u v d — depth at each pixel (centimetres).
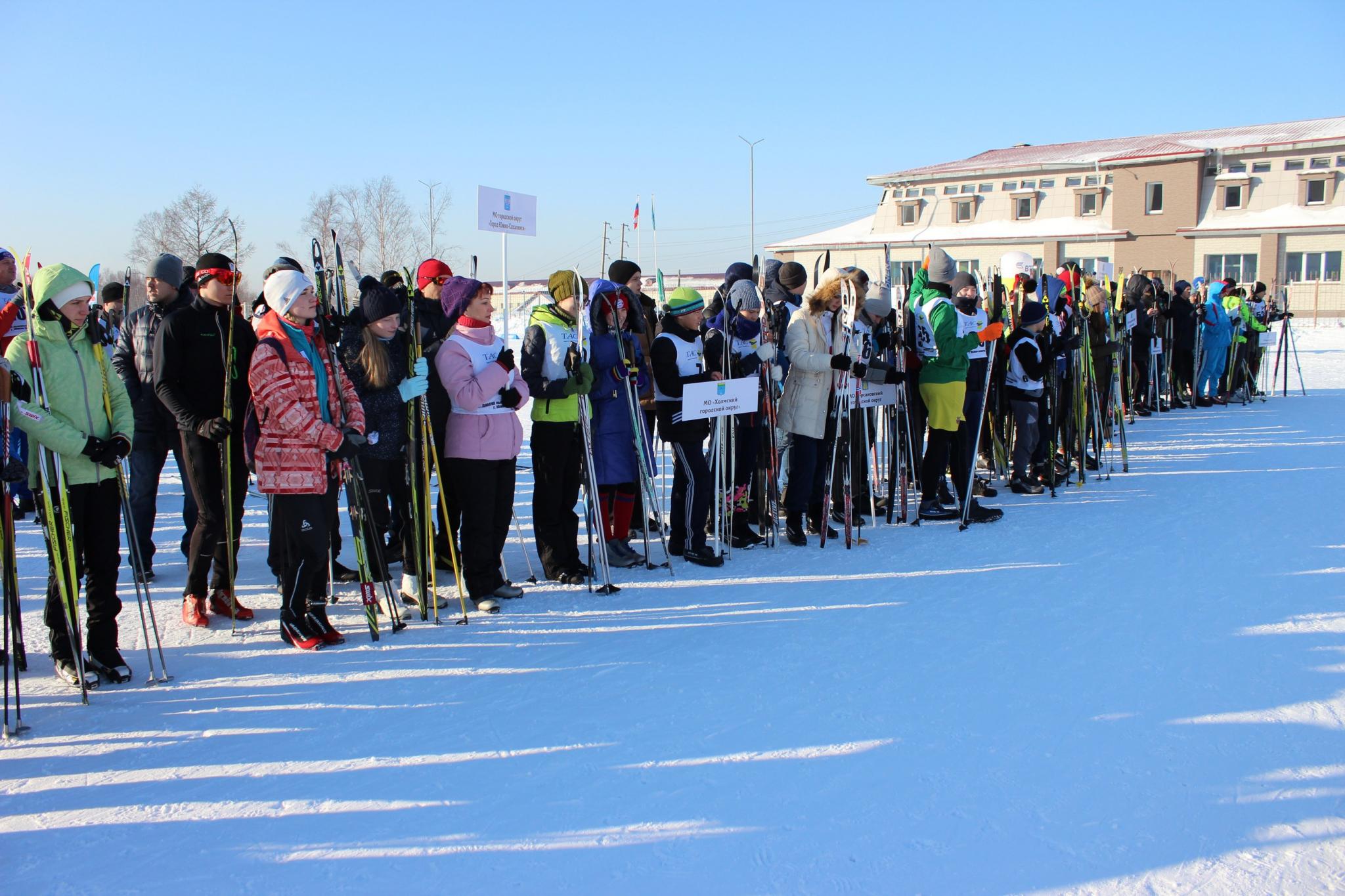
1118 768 292
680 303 530
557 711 339
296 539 404
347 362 454
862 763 296
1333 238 3256
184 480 503
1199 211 3541
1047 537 605
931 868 241
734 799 275
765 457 598
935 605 462
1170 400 1347
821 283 585
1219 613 440
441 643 417
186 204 2800
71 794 281
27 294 349
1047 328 759
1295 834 255
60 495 349
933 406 644
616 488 549
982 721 326
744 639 415
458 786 283
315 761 301
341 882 236
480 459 459
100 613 373
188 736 321
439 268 552
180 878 238
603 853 248
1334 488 744
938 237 3919
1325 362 2127
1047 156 3969
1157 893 230
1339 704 337
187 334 425
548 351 492
